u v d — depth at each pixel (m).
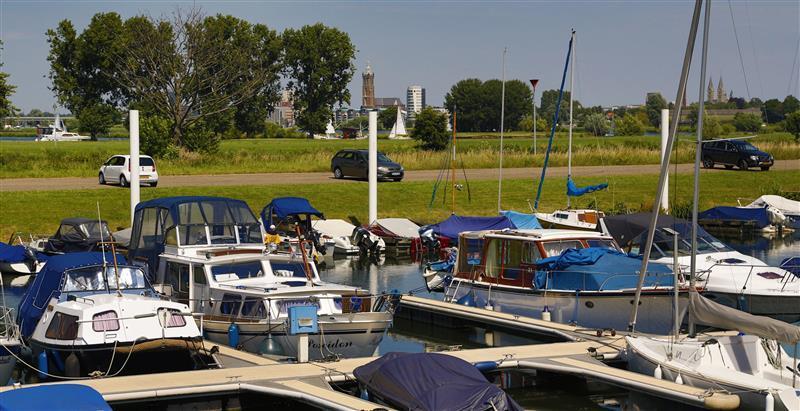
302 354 17.42
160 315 16.88
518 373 17.45
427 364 14.16
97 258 19.27
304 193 45.72
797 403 14.26
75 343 16.20
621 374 16.09
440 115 73.19
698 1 17.03
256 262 20.42
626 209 45.44
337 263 35.09
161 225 21.89
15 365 18.47
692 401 14.62
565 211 39.47
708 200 48.00
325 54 131.62
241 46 112.81
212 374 15.97
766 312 23.02
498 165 60.94
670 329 20.73
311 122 131.62
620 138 96.88
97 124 111.06
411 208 44.88
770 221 41.28
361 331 18.52
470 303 23.89
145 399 14.71
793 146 65.00
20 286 29.17
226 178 51.81
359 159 50.88
